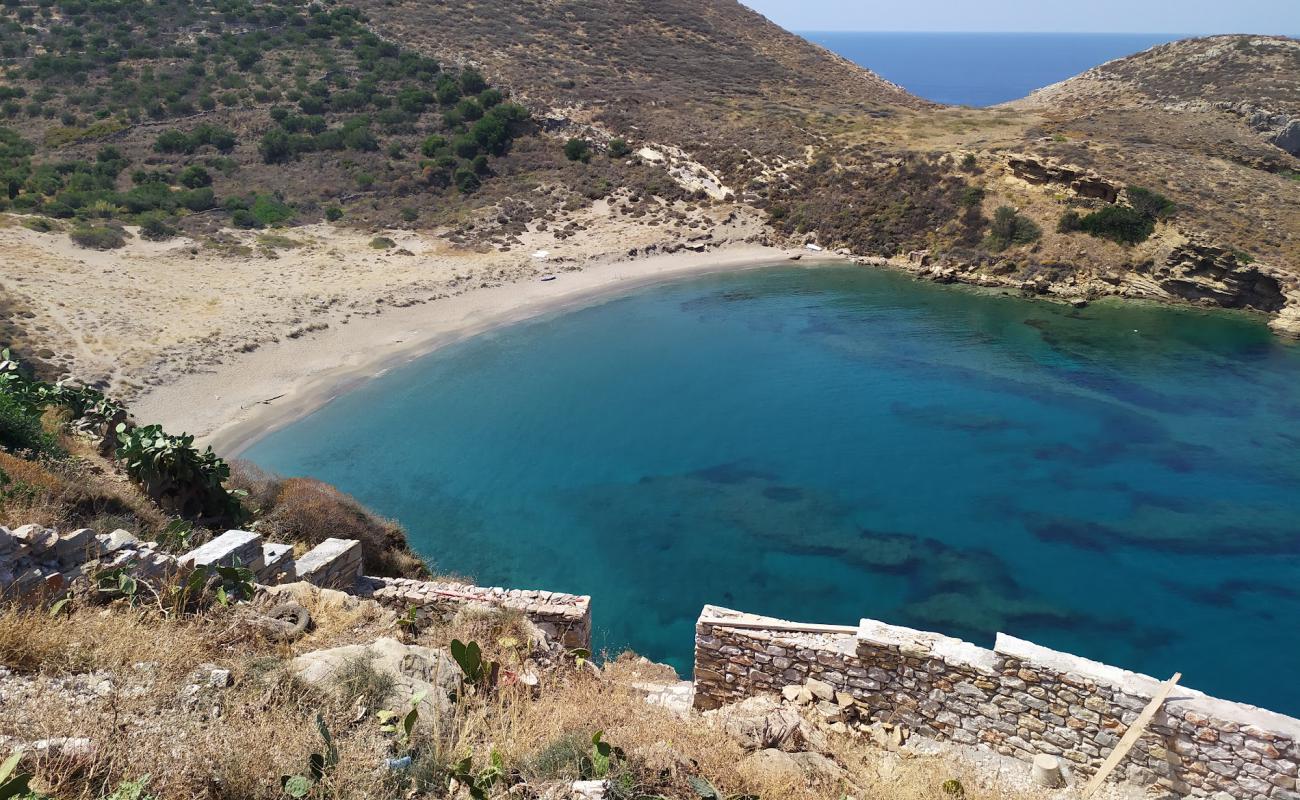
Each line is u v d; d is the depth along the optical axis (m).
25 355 45.94
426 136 88.00
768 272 76.81
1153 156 79.69
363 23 108.25
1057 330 63.31
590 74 108.94
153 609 11.88
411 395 51.28
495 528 36.97
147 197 71.69
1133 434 46.34
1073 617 30.77
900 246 79.38
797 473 42.25
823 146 92.88
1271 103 93.62
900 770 12.00
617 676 16.19
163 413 45.78
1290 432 46.41
